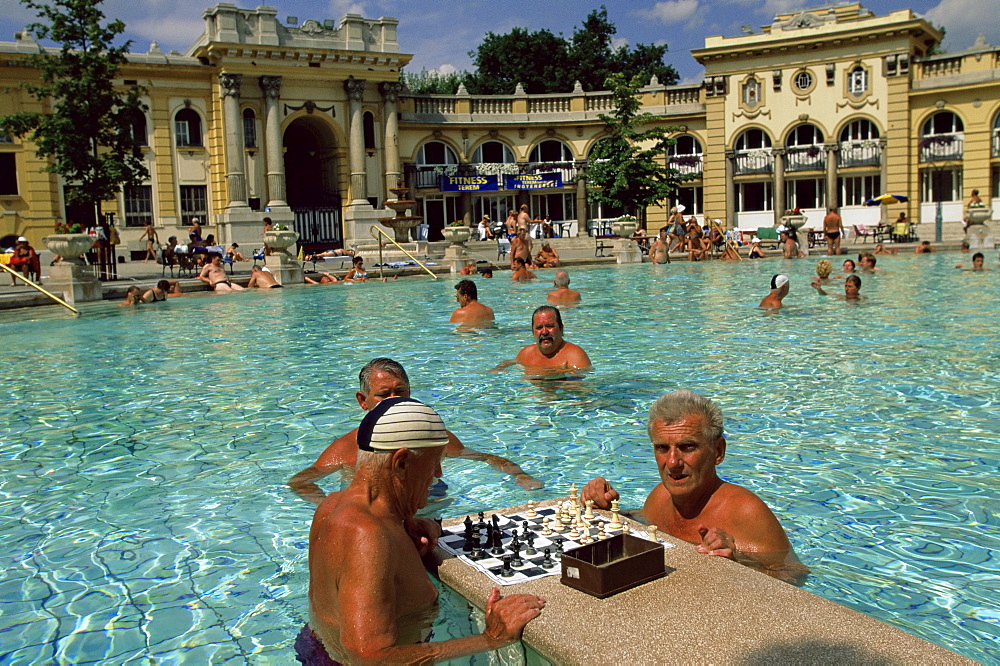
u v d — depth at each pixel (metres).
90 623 2.83
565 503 3.41
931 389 6.12
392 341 9.70
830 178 36.62
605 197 35.56
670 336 9.28
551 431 5.25
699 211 39.69
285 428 5.57
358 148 33.72
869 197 36.78
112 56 21.75
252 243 31.69
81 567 3.33
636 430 5.22
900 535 3.41
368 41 33.47
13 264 20.30
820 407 5.64
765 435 4.98
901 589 2.92
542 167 38.94
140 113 22.73
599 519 3.22
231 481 4.43
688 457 3.14
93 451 5.10
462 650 2.39
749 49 37.00
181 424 5.75
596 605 2.52
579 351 7.28
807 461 4.45
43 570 3.31
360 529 2.49
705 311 11.80
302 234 33.06
